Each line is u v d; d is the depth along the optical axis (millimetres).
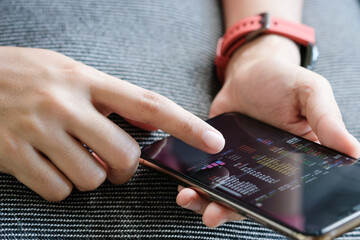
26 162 450
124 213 473
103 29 656
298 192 408
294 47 693
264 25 686
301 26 708
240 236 481
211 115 633
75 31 633
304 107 540
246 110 609
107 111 498
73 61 510
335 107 502
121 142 456
